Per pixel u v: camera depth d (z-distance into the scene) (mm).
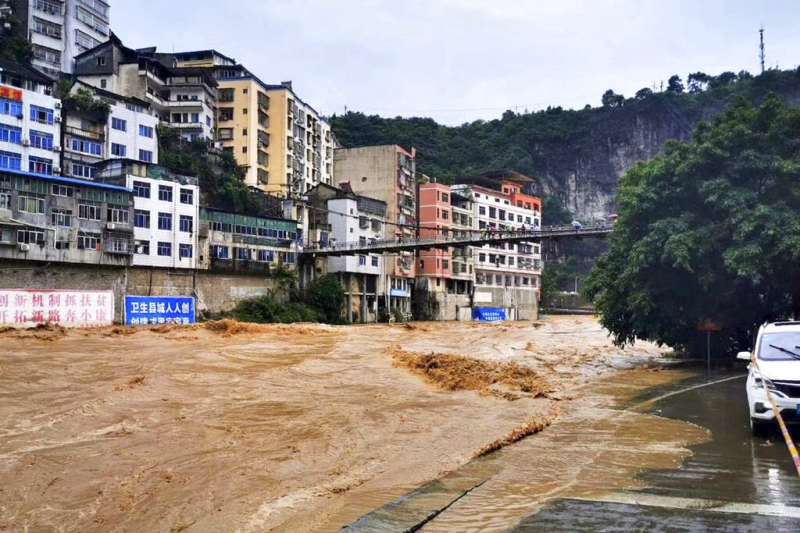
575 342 40656
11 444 11531
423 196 83812
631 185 29609
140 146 57812
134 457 10680
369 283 74312
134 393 16875
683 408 13953
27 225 42281
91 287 46656
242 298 58094
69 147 52188
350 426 12977
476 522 6590
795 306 24812
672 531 6035
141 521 7801
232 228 58281
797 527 6098
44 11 62219
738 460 9031
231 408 15039
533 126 182875
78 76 63000
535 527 6285
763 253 22016
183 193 53312
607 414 13484
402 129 130500
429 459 10172
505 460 9469
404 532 6363
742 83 176250
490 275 92875
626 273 25734
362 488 8688
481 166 133750
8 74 48781
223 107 75000
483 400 16000
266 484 9102
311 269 67312
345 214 68125
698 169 24562
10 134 47500
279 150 78125
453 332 49969
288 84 85812
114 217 47969
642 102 182500
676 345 29281
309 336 39875
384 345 34562
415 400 16109
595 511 6758
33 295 36031
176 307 44500
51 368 21453
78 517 7992
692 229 24234
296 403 15727
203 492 8797
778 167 22641
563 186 176500
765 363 10727
